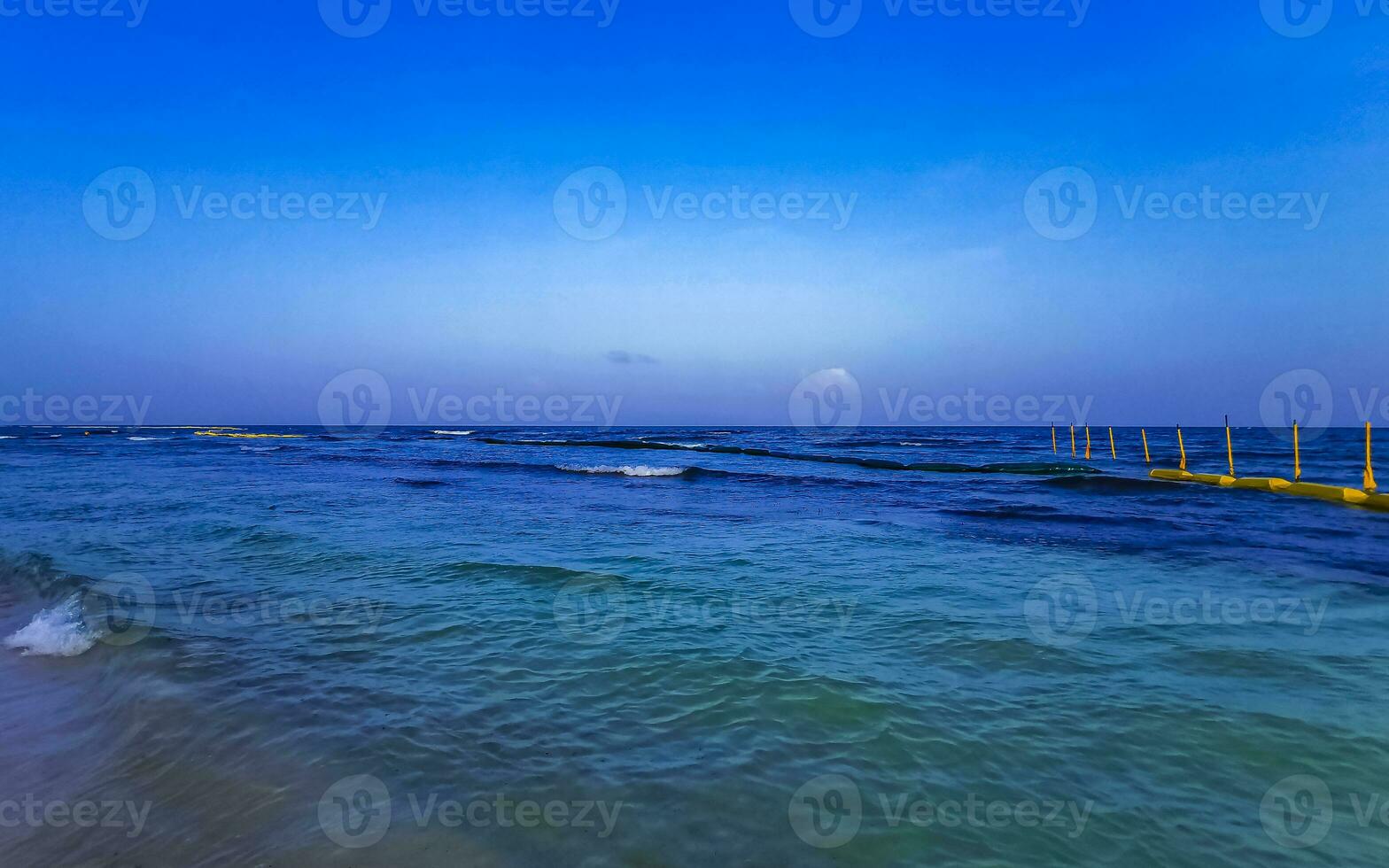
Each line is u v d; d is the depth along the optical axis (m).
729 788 3.70
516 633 6.25
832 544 10.58
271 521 12.72
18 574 8.89
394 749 4.12
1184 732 4.30
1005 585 7.99
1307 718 4.46
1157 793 3.65
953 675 5.23
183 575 8.46
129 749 4.20
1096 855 3.15
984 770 3.89
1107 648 5.80
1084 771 3.87
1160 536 11.32
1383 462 28.22
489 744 4.19
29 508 14.64
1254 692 4.90
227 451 41.38
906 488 19.08
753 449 39.47
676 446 41.97
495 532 11.58
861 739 4.23
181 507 14.84
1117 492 17.78
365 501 15.99
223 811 3.52
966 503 15.78
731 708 4.68
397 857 3.11
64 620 6.75
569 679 5.19
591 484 20.81
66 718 4.72
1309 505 15.05
